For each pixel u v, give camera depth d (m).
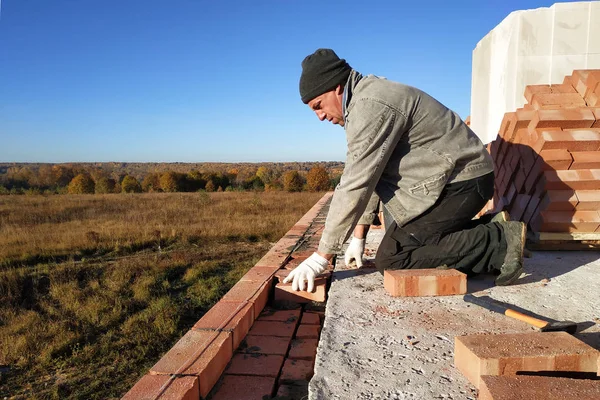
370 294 2.07
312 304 2.36
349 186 1.92
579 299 1.93
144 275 7.52
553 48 3.90
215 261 8.71
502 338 1.31
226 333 1.73
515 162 3.12
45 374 4.10
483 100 4.75
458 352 1.31
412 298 2.00
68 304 5.98
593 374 1.20
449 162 2.03
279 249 3.44
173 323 5.16
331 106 2.04
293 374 1.61
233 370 1.65
